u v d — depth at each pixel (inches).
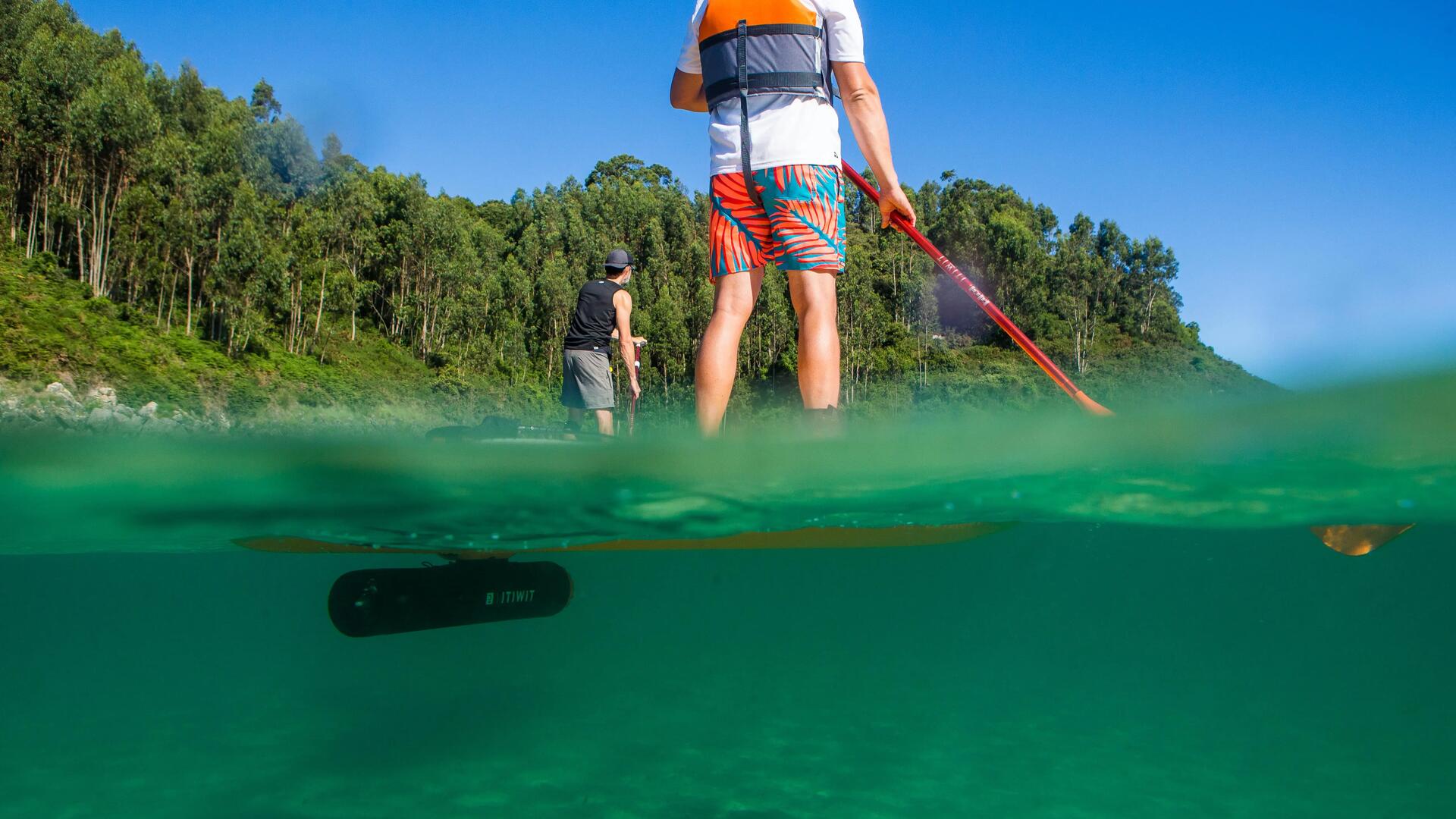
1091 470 80.4
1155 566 270.5
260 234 2394.2
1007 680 513.7
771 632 742.5
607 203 4266.7
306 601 396.5
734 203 121.3
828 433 77.9
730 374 118.8
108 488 82.7
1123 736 271.1
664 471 77.4
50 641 620.4
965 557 229.1
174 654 633.0
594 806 142.2
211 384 1908.2
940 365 3540.8
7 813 131.3
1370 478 79.9
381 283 3149.6
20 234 2229.3
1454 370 60.1
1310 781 201.9
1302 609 576.1
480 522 104.0
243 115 2910.9
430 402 2524.6
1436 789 195.9
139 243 2224.4
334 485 83.3
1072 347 3767.2
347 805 137.3
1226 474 80.7
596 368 243.6
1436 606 537.0
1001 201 5324.8
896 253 4217.5
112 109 2277.3
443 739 200.8
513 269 3420.3
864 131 122.0
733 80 119.6
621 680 346.0
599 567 293.3
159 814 130.0
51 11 2672.2
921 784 170.6
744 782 165.5
